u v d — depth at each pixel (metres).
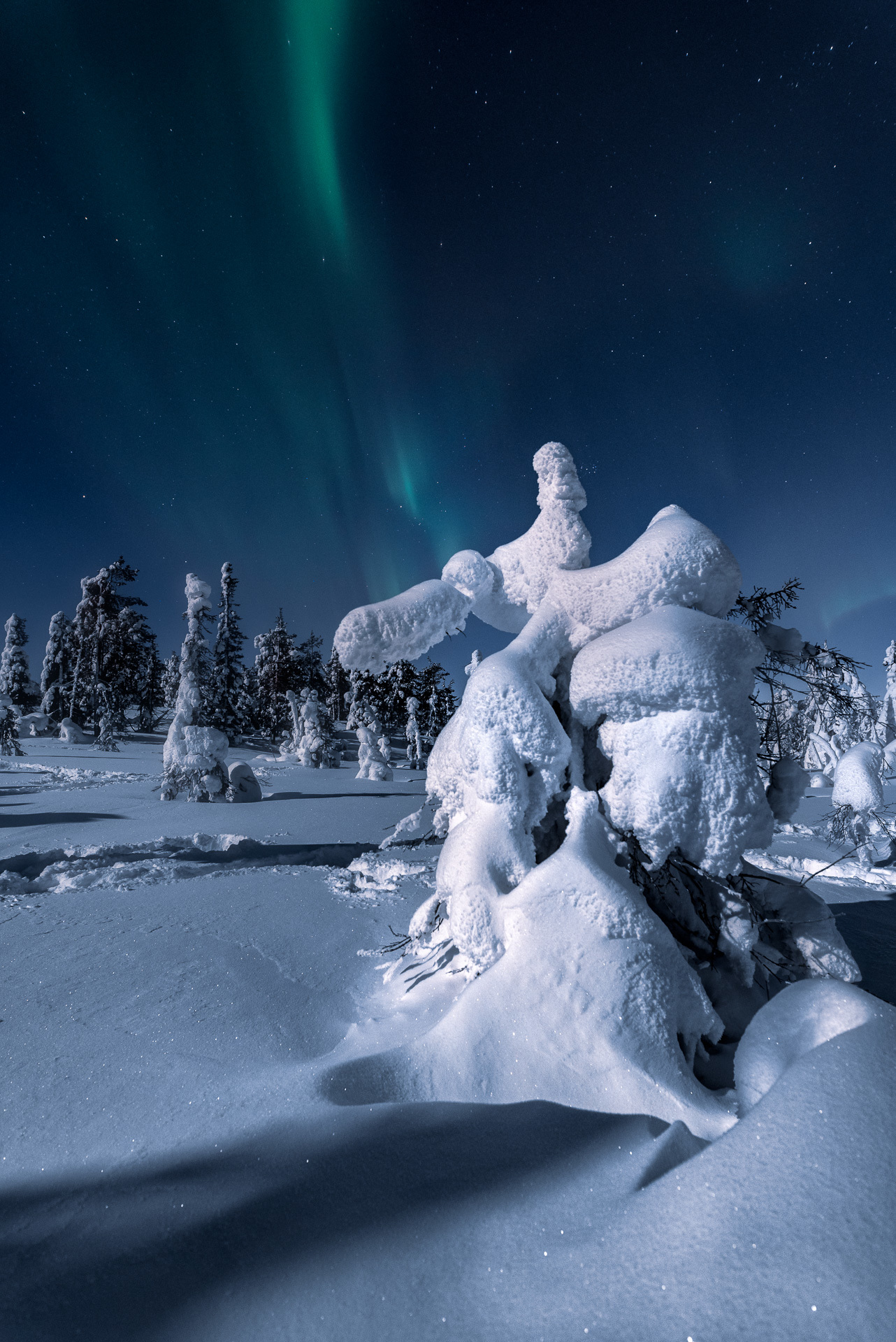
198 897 6.98
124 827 12.41
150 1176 2.48
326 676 65.62
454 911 3.70
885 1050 2.12
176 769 17.41
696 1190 1.85
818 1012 2.51
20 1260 2.04
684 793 3.72
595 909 3.41
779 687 4.83
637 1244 1.77
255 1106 2.94
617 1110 2.88
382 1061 3.17
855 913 7.33
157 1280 1.92
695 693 3.65
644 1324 1.54
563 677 4.52
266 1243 2.06
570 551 4.80
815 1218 1.65
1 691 59.12
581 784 4.43
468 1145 2.57
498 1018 3.25
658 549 4.16
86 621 52.53
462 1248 1.95
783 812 4.77
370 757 27.59
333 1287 1.84
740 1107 2.50
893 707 32.38
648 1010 3.16
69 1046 3.62
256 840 11.02
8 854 9.61
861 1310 1.44
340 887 7.51
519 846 3.87
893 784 22.22
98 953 5.16
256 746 48.03
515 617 5.21
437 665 43.56
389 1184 2.33
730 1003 3.99
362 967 4.93
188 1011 4.06
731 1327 1.48
